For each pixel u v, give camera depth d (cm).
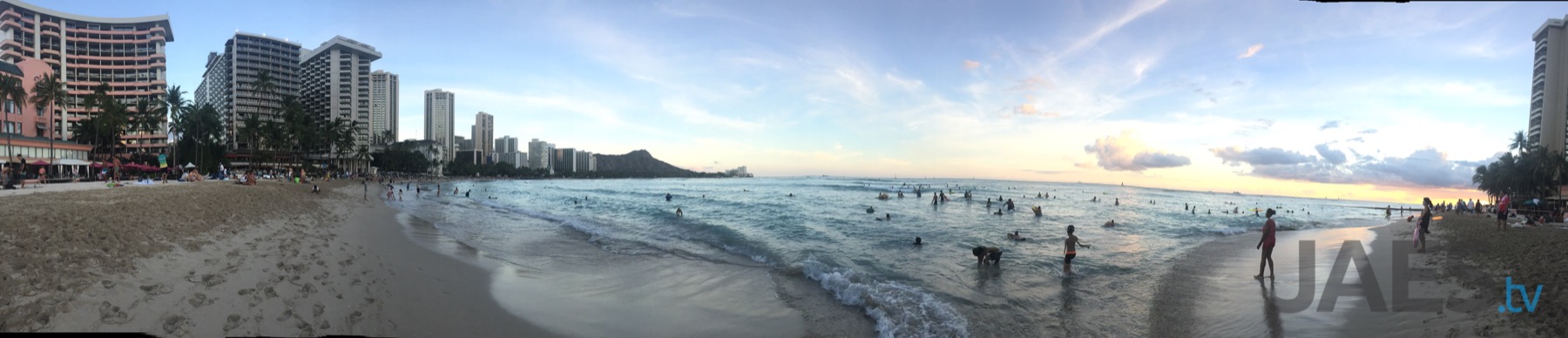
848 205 4531
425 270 1170
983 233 2364
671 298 1113
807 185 14988
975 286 1231
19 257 741
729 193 7762
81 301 640
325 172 10925
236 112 13925
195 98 19688
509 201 4925
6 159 4953
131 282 730
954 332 894
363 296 881
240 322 682
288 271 944
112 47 11875
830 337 884
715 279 1313
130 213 1222
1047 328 919
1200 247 1945
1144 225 2942
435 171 16912
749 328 921
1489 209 4662
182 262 880
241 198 2145
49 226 946
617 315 969
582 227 2452
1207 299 1083
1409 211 6838
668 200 4953
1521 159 6888
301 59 17112
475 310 916
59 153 5709
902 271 1405
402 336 744
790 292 1188
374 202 3944
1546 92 8206
